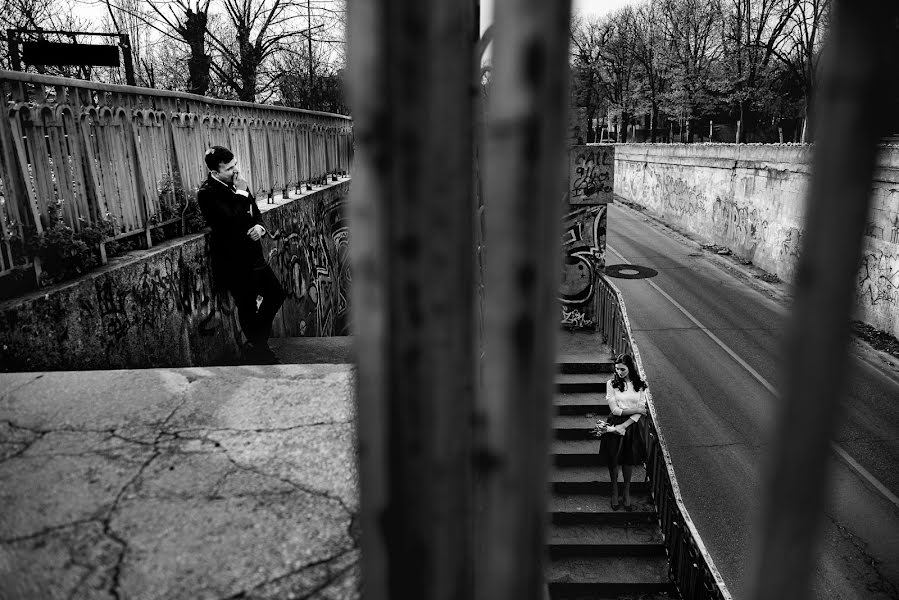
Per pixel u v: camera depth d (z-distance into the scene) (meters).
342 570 1.57
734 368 16.28
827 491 0.43
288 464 2.01
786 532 0.44
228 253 5.41
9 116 3.41
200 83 18.09
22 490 1.89
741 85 39.62
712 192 28.98
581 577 8.26
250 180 7.57
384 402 0.48
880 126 0.38
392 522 0.51
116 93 4.54
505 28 0.38
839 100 0.38
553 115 0.39
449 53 0.43
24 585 1.52
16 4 17.95
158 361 4.57
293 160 9.41
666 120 54.41
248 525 1.73
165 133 5.31
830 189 0.39
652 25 49.12
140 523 1.74
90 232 4.00
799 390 0.42
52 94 3.83
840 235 0.40
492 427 0.44
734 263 25.64
